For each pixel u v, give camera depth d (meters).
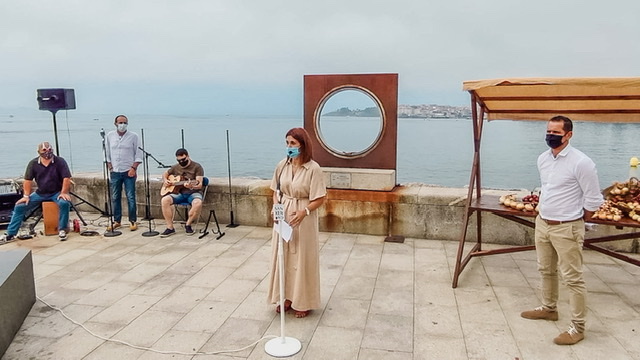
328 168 6.03
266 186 6.21
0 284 3.02
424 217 5.67
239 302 3.81
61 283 4.24
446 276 4.42
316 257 3.49
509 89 4.26
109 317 3.52
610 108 4.33
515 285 4.18
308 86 6.07
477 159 4.38
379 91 5.86
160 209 6.77
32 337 3.20
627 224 3.67
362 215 5.87
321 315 3.55
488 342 3.12
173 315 3.56
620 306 3.72
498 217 5.43
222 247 5.38
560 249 3.10
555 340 3.09
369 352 2.99
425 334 3.24
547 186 3.17
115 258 4.98
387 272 4.54
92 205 6.84
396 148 5.94
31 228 5.95
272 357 2.93
